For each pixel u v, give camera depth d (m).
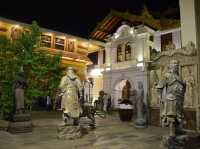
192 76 8.54
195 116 8.17
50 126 10.21
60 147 6.23
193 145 6.30
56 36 20.75
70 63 21.06
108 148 6.16
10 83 10.23
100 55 25.52
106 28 25.12
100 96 20.34
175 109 6.15
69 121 7.72
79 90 8.10
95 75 25.86
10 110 10.05
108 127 10.18
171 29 20.30
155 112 10.25
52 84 11.18
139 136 7.95
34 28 11.30
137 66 19.94
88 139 7.38
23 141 6.98
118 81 21.73
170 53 9.58
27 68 10.66
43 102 19.25
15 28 18.17
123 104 13.00
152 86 10.52
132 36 21.20
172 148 6.10
